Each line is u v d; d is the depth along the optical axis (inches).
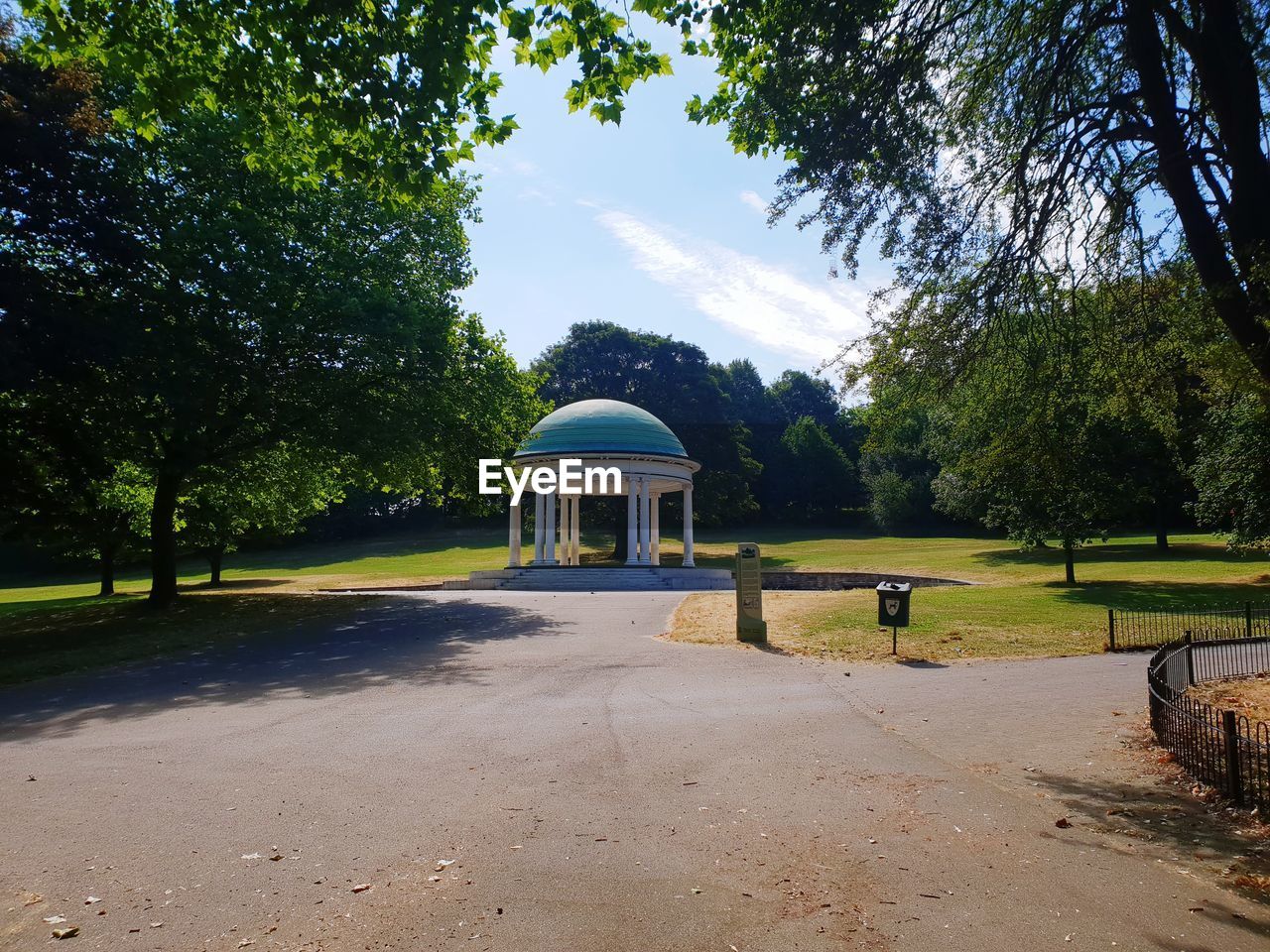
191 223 829.2
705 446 2524.6
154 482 1310.3
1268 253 313.4
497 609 960.9
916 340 420.8
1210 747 306.0
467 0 302.4
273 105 382.0
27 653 760.3
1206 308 377.4
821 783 303.4
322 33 323.0
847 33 367.6
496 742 367.9
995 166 437.7
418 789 296.7
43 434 791.1
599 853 234.2
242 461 1151.0
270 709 454.9
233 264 851.4
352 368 956.6
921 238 410.9
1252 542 1136.8
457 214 1135.6
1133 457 1395.2
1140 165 429.7
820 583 1769.2
